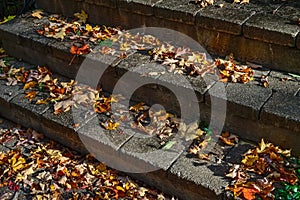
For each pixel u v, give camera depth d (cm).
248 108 291
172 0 331
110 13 344
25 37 346
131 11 335
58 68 344
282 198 275
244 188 278
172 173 288
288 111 287
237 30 309
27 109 324
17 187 304
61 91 330
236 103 293
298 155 291
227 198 278
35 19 362
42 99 329
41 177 305
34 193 300
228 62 313
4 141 326
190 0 330
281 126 288
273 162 288
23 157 316
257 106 291
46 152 317
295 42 298
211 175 285
